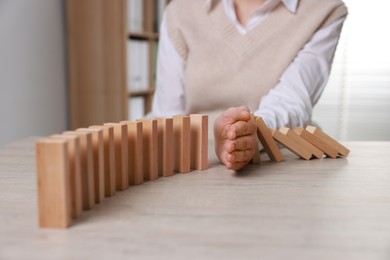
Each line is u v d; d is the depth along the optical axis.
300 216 0.44
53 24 2.03
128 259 0.34
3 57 1.69
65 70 2.14
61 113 2.12
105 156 0.51
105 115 2.09
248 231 0.40
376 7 2.47
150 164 0.58
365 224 0.42
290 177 0.60
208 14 1.17
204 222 0.42
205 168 0.65
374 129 2.58
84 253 0.35
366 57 2.52
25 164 0.68
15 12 1.75
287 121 0.87
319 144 0.73
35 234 0.39
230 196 0.51
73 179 0.43
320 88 1.08
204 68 1.13
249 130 0.63
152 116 1.28
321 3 1.11
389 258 0.34
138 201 0.49
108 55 2.05
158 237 0.38
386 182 0.58
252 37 1.12
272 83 1.09
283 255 0.35
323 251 0.36
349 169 0.65
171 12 1.22
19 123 1.80
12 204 0.48
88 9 2.04
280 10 1.11
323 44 1.09
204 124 0.64
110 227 0.41
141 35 2.23
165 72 1.23
